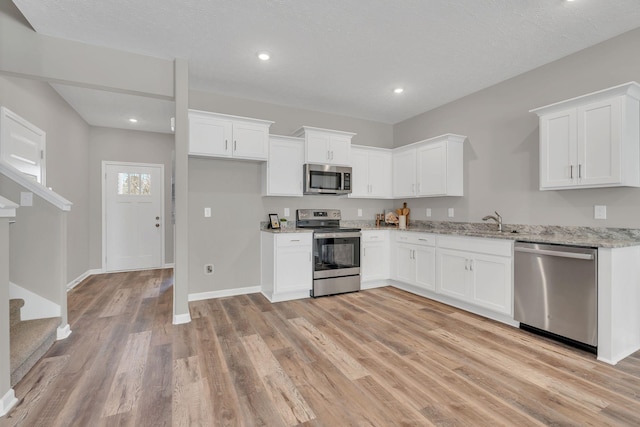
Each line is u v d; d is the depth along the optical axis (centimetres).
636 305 240
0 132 279
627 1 218
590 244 228
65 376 201
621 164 236
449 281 345
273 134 405
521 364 217
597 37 265
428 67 321
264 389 188
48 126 368
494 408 170
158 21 242
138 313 326
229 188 396
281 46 281
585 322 232
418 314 322
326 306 349
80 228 475
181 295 296
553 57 299
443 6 226
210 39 268
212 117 346
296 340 258
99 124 518
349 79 349
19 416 162
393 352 236
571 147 265
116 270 541
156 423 158
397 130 513
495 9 228
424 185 417
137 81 289
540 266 260
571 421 159
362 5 224
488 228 366
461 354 232
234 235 399
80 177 476
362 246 418
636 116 245
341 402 175
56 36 262
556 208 302
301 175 404
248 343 252
